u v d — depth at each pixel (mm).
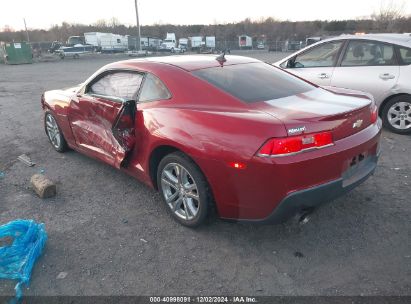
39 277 2916
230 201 3053
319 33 68688
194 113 3242
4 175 4910
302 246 3227
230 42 57500
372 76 6223
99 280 2875
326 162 2840
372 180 4449
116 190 4402
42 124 7680
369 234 3363
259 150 2756
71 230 3564
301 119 2781
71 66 26281
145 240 3381
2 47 32438
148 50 48562
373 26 43469
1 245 3289
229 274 2912
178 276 2904
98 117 4363
